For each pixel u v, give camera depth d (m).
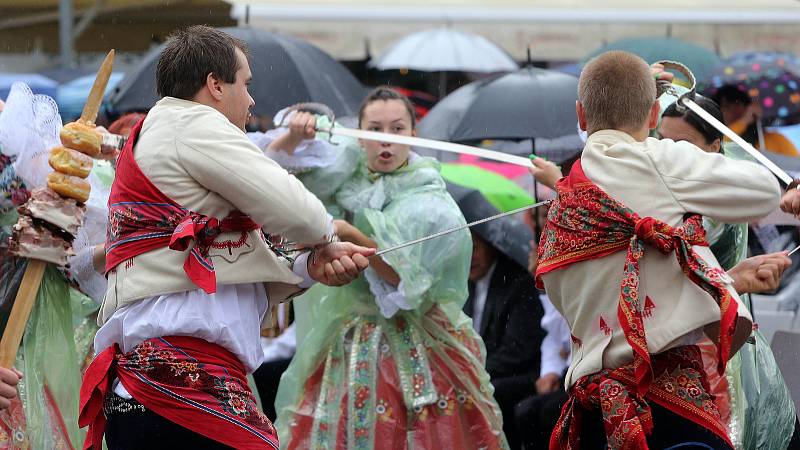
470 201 19.08
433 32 28.67
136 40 28.61
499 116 21.12
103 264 12.10
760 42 28.27
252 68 21.16
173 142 9.80
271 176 9.71
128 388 9.72
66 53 28.58
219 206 9.84
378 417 14.20
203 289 9.57
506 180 20.97
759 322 16.34
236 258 9.91
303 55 21.69
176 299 9.76
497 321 18.34
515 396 17.97
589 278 9.98
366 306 14.59
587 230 9.99
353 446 14.16
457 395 14.42
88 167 11.32
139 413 9.82
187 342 9.73
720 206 9.77
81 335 14.25
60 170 11.23
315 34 28.66
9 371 11.05
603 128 10.38
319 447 14.26
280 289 10.44
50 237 11.21
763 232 17.86
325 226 9.99
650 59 25.39
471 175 20.72
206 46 10.18
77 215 11.32
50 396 12.10
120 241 9.93
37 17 29.45
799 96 24.28
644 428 9.64
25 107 12.05
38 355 12.03
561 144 21.17
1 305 12.01
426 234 14.36
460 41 28.42
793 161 21.31
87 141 11.28
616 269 9.89
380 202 14.57
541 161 12.06
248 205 9.70
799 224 15.46
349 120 18.25
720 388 13.08
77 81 26.31
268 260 10.05
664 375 9.80
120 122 16.11
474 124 21.20
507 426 17.89
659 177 9.88
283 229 9.80
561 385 17.95
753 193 9.73
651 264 9.81
